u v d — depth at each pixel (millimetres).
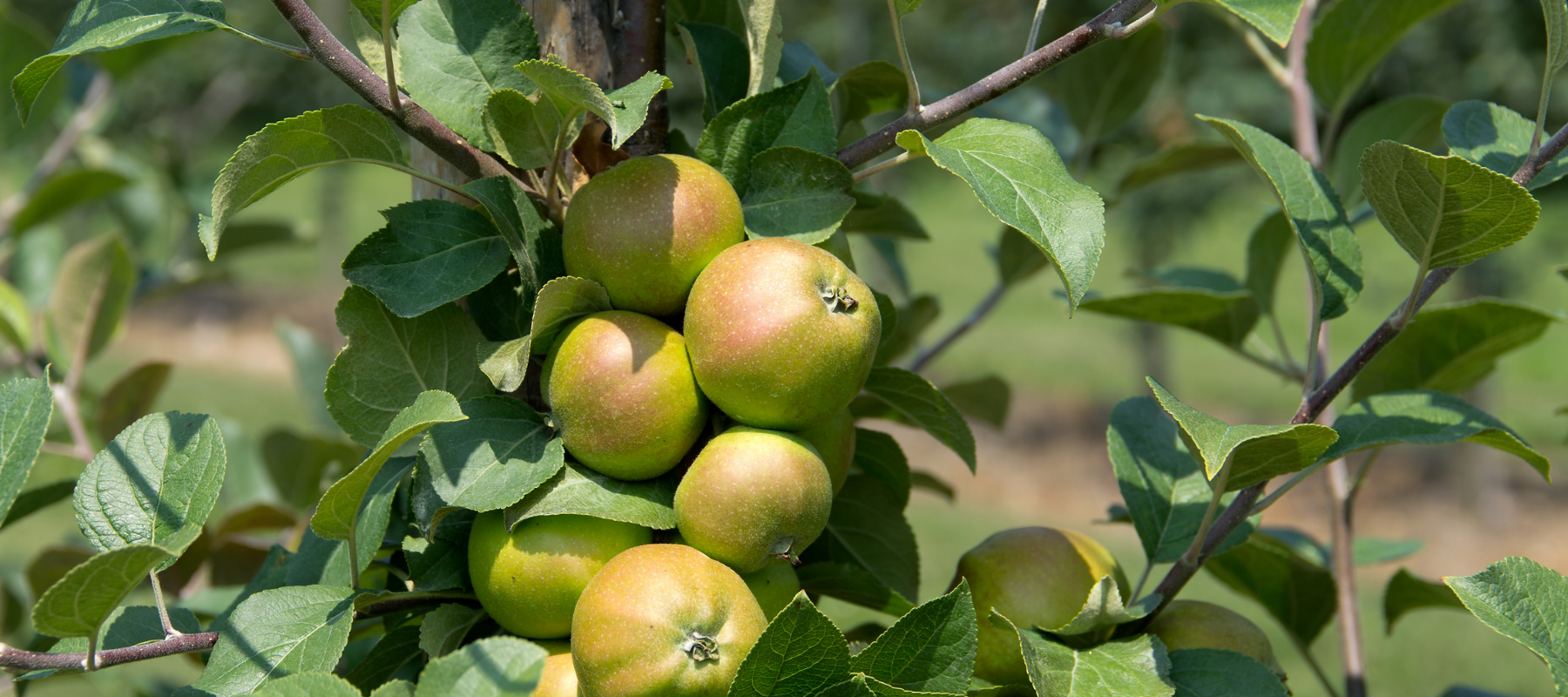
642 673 1152
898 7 1214
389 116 1210
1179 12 4148
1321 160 1759
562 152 1245
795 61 1374
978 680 1246
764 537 1178
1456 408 1299
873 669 1180
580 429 1189
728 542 1177
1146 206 5703
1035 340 10344
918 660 1182
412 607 1225
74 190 2324
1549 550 5895
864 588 1275
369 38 1254
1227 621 1288
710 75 1309
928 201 14922
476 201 1274
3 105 2279
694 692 1155
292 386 8969
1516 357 9594
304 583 1257
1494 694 1479
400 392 1234
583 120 1217
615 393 1183
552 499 1187
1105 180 4465
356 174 13125
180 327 10711
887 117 2189
